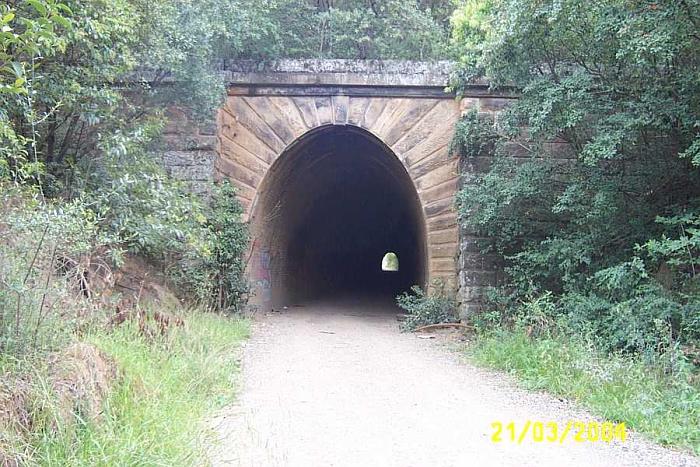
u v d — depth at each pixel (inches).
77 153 410.9
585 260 430.0
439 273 560.1
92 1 331.0
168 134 537.0
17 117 353.7
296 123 564.4
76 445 171.9
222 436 221.3
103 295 332.5
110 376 221.3
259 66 558.6
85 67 366.3
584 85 404.8
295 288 868.0
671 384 303.3
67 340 216.8
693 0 330.3
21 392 175.0
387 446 217.9
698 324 344.8
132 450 174.7
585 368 313.6
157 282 461.1
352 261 1188.5
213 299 516.7
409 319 548.1
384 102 566.6
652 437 240.7
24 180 294.0
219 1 495.5
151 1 402.3
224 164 558.9
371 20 657.0
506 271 513.7
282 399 280.2
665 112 377.4
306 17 640.4
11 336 191.8
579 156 423.5
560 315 397.7
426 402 283.0
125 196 370.3
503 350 379.9
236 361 351.9
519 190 454.6
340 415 256.5
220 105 526.0
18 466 155.9
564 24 394.3
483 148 532.4
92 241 333.7
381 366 370.3
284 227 749.3
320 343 452.1
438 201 561.6
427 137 564.7
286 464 196.2
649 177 421.4
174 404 230.7
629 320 360.8
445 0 796.6
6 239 215.2
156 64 437.4
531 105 437.4
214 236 462.0
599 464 207.5
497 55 445.7
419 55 666.8
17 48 260.7
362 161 764.6
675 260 368.2
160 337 318.3
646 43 333.1
